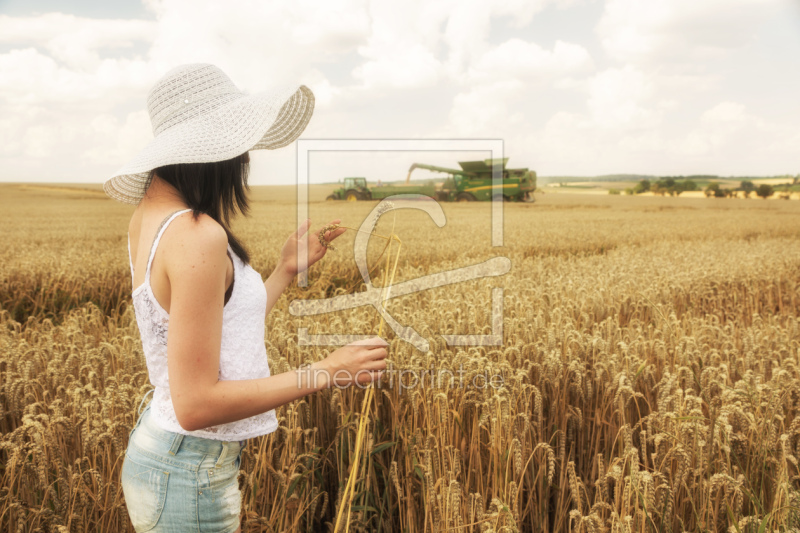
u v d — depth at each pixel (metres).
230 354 1.31
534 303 5.17
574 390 3.11
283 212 20.28
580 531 1.93
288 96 1.48
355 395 3.01
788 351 3.72
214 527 1.37
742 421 2.48
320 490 2.71
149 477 1.33
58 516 1.99
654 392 3.12
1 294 7.05
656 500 2.12
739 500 2.02
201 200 1.28
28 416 2.13
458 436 2.56
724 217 27.75
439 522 2.03
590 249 14.16
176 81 1.39
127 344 3.64
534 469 2.61
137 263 1.29
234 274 1.33
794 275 8.55
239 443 1.43
